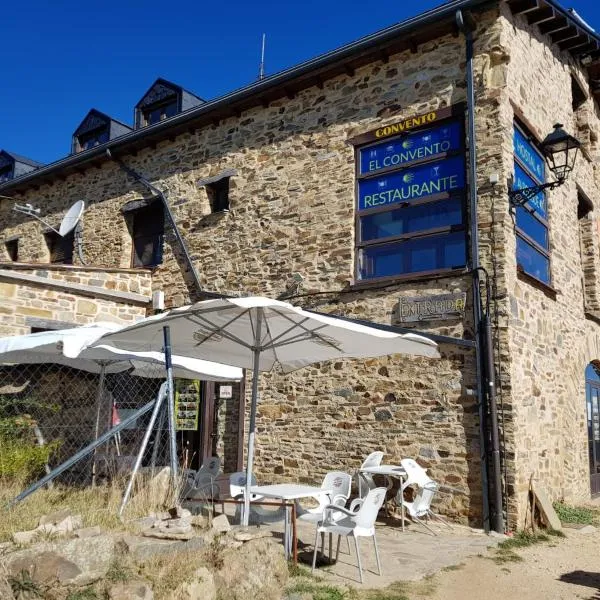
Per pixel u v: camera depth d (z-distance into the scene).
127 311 10.47
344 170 8.88
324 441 8.35
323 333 5.68
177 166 10.99
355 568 5.16
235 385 9.41
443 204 8.05
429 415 7.54
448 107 8.05
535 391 7.73
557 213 9.36
